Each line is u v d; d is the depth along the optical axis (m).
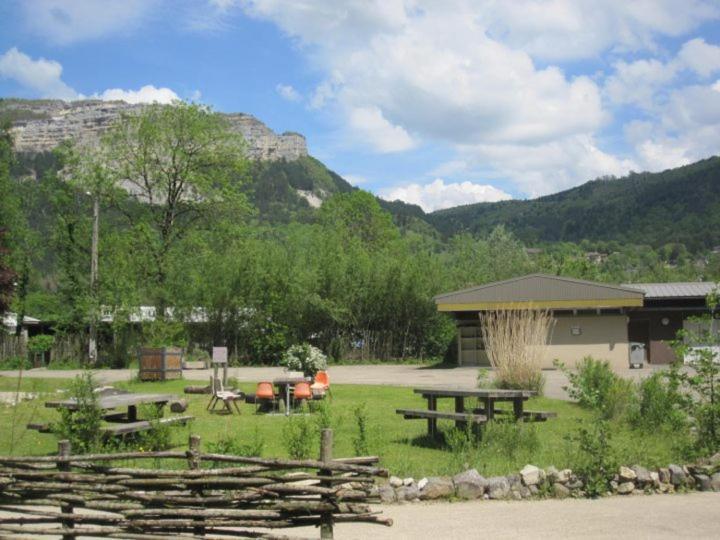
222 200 40.94
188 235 39.88
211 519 5.72
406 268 36.06
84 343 35.31
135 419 11.75
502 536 6.32
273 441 10.72
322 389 15.39
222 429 12.19
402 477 8.04
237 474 5.88
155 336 28.41
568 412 13.69
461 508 7.38
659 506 7.43
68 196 37.94
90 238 37.34
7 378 24.92
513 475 7.93
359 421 9.88
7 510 6.03
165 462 8.55
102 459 6.12
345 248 39.50
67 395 10.25
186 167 40.25
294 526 5.77
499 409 13.74
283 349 34.19
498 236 50.91
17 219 37.16
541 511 7.22
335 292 35.22
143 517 5.78
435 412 10.88
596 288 29.30
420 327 36.50
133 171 39.84
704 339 9.99
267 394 14.60
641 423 11.29
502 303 30.11
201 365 31.11
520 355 16.41
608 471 8.08
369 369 30.89
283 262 35.09
